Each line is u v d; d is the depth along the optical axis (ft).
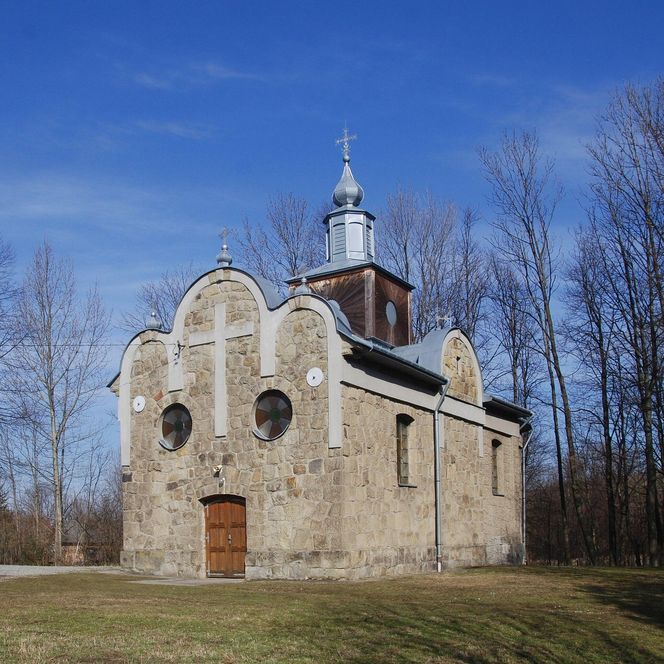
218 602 50.39
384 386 75.61
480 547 91.76
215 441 76.69
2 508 153.38
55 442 133.59
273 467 72.43
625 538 142.51
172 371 80.84
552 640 39.19
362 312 91.40
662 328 110.52
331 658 33.83
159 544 79.00
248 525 73.00
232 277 77.77
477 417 93.56
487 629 41.06
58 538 130.82
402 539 76.18
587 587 60.49
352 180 101.45
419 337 137.49
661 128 106.42
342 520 68.08
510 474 104.53
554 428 135.03
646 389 112.37
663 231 105.29
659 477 135.03
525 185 129.08
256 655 33.94
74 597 52.85
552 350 127.75
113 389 85.15
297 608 47.29
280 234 146.41
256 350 75.10
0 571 80.59
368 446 72.43
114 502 156.56
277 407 73.51
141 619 42.14
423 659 34.30
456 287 141.59
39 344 135.95
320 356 71.15
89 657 32.73
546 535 177.78
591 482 172.14
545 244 129.18
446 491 85.40
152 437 81.35
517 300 142.00
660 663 35.81
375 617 43.78
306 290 73.92
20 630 38.22
